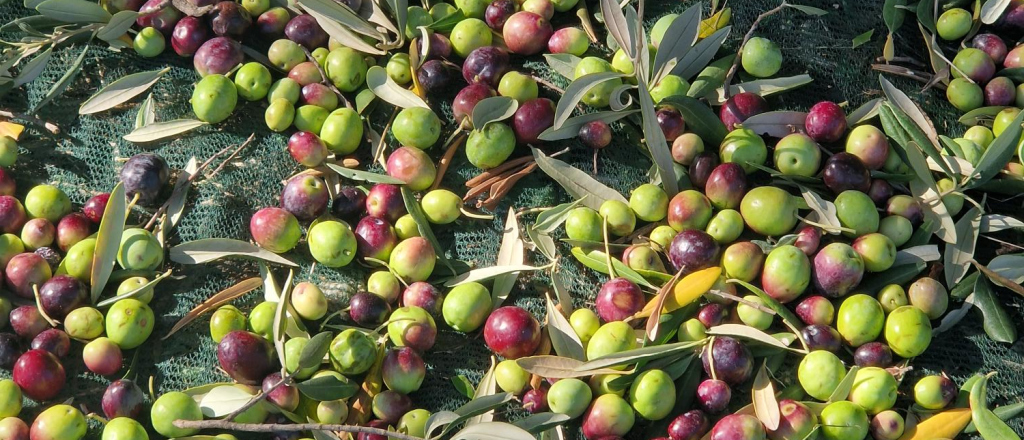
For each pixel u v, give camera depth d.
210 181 0.73
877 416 0.67
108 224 0.69
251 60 0.75
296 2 0.75
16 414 0.67
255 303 0.71
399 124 0.72
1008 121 0.73
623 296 0.68
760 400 0.67
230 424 0.65
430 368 0.70
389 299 0.70
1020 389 0.69
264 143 0.74
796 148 0.71
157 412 0.66
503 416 0.68
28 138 0.74
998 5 0.75
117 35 0.74
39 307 0.68
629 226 0.71
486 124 0.71
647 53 0.72
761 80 0.74
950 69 0.75
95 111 0.74
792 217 0.70
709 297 0.69
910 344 0.68
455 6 0.77
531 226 0.72
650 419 0.67
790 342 0.69
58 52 0.75
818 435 0.67
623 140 0.74
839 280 0.68
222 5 0.74
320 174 0.73
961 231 0.71
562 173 0.72
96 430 0.68
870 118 0.73
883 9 0.75
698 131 0.72
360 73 0.74
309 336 0.69
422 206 0.71
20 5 0.76
